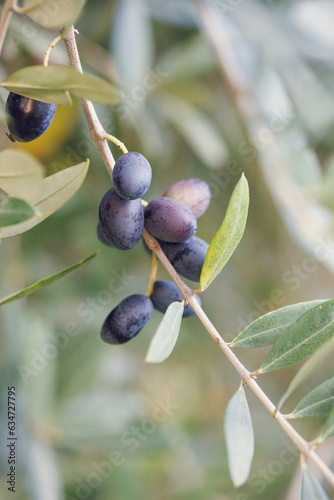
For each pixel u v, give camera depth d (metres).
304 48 0.74
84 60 0.67
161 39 0.76
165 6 0.72
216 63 0.73
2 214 0.38
